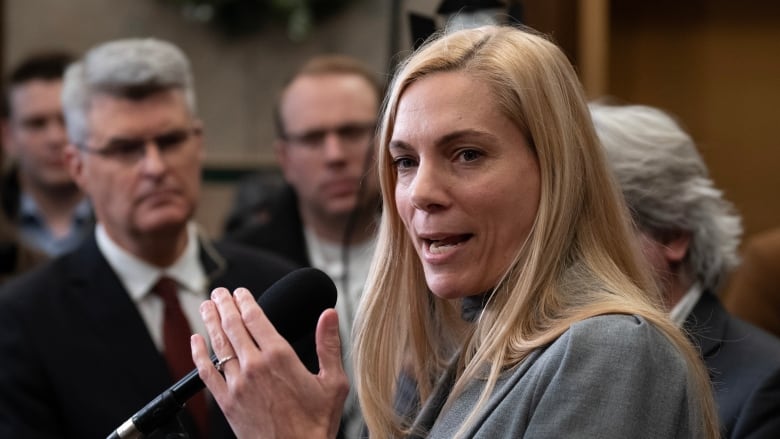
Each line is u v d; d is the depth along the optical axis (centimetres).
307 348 508
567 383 357
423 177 385
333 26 1827
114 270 668
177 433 407
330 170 838
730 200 862
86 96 684
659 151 527
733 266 542
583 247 393
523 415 364
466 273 390
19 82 1100
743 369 491
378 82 883
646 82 866
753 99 855
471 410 387
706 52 859
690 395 364
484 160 385
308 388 386
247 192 1084
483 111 383
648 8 865
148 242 667
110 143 670
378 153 431
